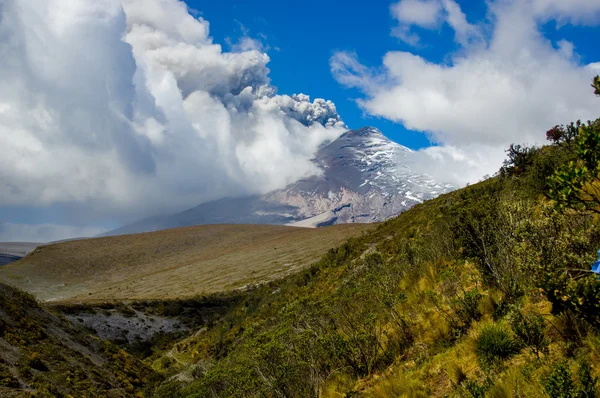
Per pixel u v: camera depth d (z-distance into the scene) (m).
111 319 42.09
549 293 3.68
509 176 15.11
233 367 9.59
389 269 12.59
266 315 25.53
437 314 7.38
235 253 93.88
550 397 3.54
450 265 8.93
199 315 46.53
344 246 29.14
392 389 5.77
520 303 5.57
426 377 5.60
